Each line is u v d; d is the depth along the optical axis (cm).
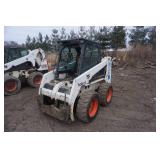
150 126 423
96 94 432
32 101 580
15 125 419
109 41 2156
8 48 705
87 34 2402
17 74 724
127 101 586
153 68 1241
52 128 407
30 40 3816
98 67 500
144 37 2686
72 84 407
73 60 489
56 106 421
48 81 471
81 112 400
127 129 407
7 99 603
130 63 1340
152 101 589
